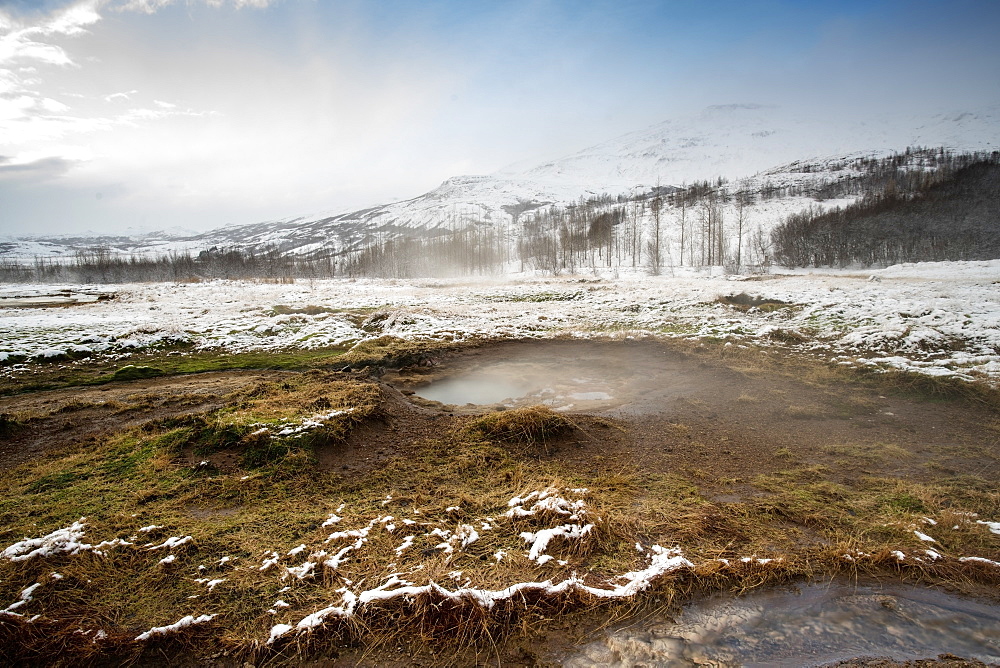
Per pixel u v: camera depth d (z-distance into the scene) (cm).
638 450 630
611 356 1231
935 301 1503
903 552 381
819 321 1476
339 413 693
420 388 1036
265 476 544
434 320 1845
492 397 960
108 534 425
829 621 318
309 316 1939
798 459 591
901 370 921
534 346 1398
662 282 3638
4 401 936
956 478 527
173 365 1255
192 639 306
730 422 732
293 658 294
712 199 11625
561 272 6103
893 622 317
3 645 296
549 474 552
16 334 1534
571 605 329
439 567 366
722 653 292
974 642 299
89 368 1227
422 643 303
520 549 393
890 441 644
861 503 470
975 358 984
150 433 682
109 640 301
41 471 579
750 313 1711
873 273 3562
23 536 427
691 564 364
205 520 454
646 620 320
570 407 846
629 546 394
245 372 1175
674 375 1026
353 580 355
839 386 897
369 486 530
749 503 474
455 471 566
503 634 308
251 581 357
